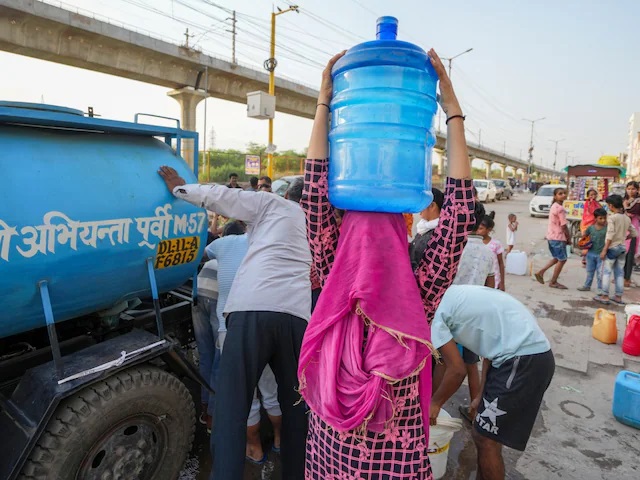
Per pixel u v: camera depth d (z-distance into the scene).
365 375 1.27
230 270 3.03
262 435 3.32
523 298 6.98
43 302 1.99
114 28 20.42
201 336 3.22
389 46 1.32
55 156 2.13
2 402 2.10
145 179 2.46
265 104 13.77
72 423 1.98
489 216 4.71
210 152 26.34
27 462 1.93
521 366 2.29
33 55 19.47
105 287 2.29
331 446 1.40
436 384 2.77
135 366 2.31
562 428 3.46
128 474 2.26
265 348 2.39
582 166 14.43
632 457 3.12
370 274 1.29
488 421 2.38
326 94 1.52
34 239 1.93
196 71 25.52
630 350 4.81
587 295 7.20
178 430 2.47
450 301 2.46
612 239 6.62
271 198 2.70
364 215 1.39
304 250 2.65
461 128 1.41
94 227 2.15
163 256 2.54
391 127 1.32
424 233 2.72
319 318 1.36
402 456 1.35
